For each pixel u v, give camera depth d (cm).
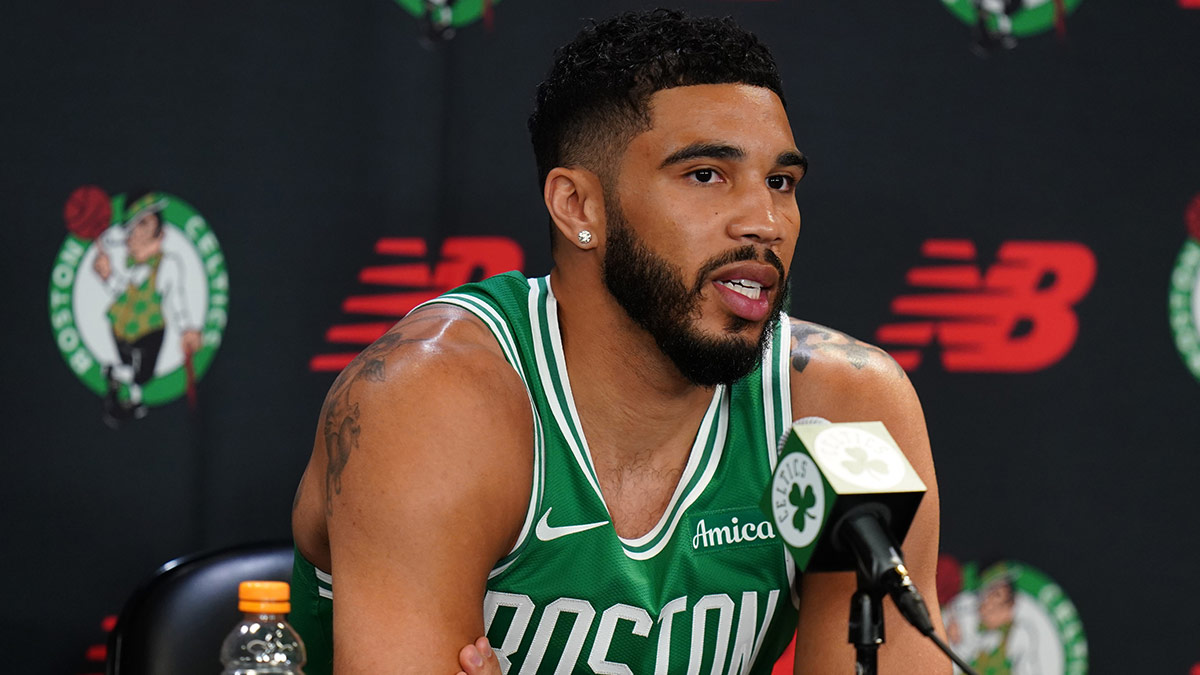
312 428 553
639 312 325
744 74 326
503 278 366
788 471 234
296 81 553
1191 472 586
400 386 312
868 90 577
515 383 333
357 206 557
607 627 336
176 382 545
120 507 539
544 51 566
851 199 575
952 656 208
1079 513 581
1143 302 587
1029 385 582
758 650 366
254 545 432
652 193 320
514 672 343
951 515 576
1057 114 584
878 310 576
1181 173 589
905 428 366
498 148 563
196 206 546
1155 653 581
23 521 530
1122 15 588
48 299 535
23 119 533
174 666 401
